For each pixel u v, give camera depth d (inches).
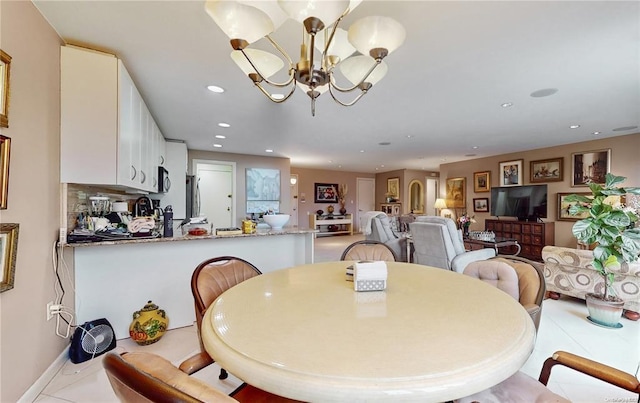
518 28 73.3
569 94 117.0
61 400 66.2
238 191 260.8
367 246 97.6
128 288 96.9
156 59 89.1
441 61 90.1
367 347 34.1
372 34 54.8
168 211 100.6
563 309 125.4
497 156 265.0
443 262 148.8
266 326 39.9
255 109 135.7
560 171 218.7
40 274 69.6
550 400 39.6
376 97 121.0
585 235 110.7
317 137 194.7
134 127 100.9
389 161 308.5
